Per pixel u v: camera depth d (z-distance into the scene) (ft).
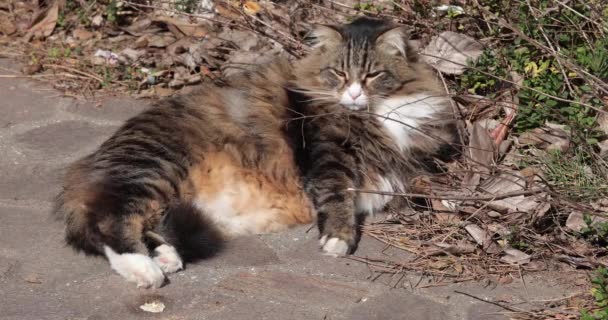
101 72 7.91
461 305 6.12
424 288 6.22
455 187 6.75
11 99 7.65
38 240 6.48
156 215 6.47
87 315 6.02
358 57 6.84
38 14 8.36
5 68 7.95
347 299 6.15
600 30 7.10
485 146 6.89
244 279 6.27
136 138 6.58
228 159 6.70
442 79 7.08
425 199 6.76
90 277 6.24
